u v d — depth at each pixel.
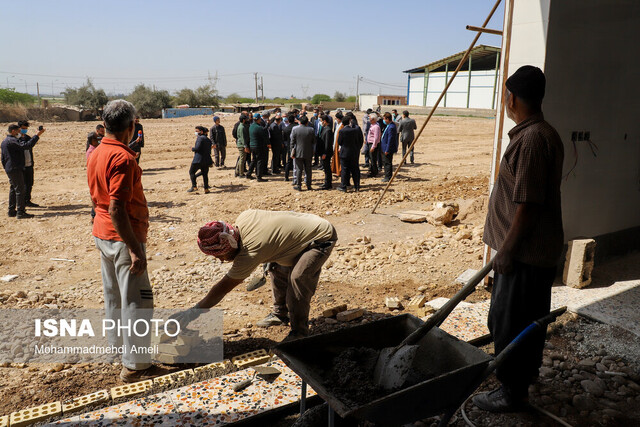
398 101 66.19
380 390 2.67
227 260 3.83
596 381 3.82
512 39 5.15
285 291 4.81
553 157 2.92
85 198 11.55
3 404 3.62
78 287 6.12
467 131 30.08
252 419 3.41
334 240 4.20
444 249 7.30
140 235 3.84
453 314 4.99
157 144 21.59
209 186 12.98
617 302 5.08
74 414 3.49
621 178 6.15
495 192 3.21
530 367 3.26
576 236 5.77
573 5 4.99
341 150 11.81
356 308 5.36
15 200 9.84
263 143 13.56
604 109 5.62
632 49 5.78
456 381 2.71
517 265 3.10
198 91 66.50
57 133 24.95
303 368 2.75
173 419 3.36
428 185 12.88
